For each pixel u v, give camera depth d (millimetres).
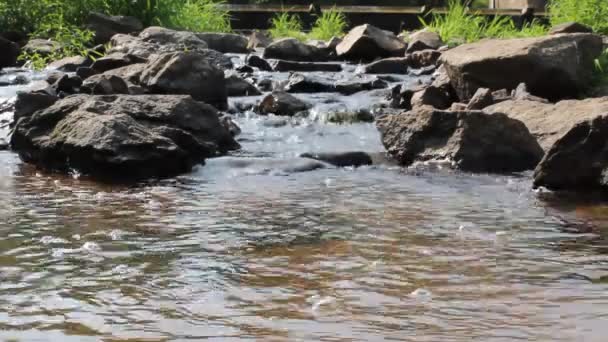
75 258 5453
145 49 15508
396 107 12773
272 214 6695
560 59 12000
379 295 4738
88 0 19266
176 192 7590
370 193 7570
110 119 8609
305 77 14266
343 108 12406
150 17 19891
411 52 18203
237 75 13742
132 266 5289
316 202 7152
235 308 4527
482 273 5145
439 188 7816
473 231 6180
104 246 5738
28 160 9086
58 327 4262
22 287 4887
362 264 5328
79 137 8508
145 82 12039
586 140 7625
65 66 15328
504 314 4418
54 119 9195
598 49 12852
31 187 7777
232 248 5695
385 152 9578
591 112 9594
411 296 4723
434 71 15844
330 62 17797
